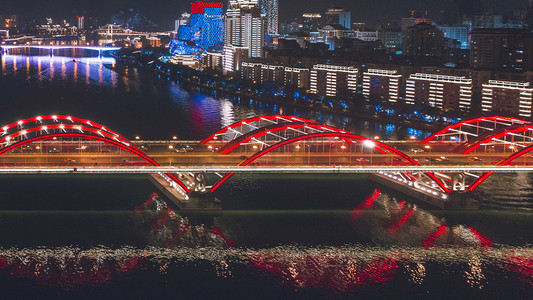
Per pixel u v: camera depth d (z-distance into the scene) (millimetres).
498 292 197750
